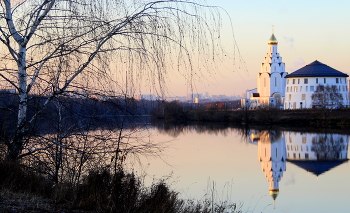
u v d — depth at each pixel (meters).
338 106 69.75
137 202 5.56
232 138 36.50
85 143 5.56
